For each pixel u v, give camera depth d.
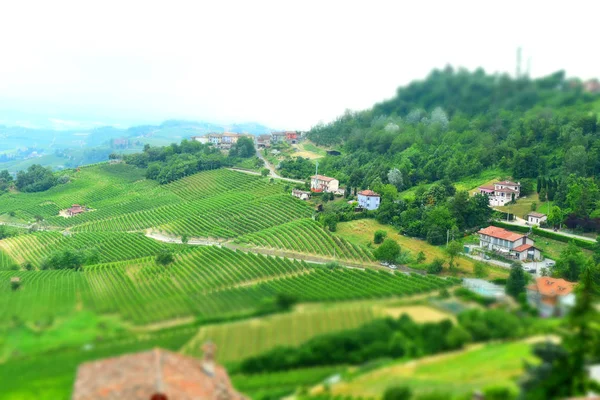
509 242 126.81
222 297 69.62
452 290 71.31
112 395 39.47
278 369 51.72
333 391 48.19
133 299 69.25
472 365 50.53
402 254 125.06
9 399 43.25
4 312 62.22
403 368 50.75
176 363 43.84
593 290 79.44
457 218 143.75
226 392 43.97
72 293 73.50
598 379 48.38
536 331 54.62
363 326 56.53
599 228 131.00
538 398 46.34
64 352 50.62
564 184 147.25
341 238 141.50
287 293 70.12
